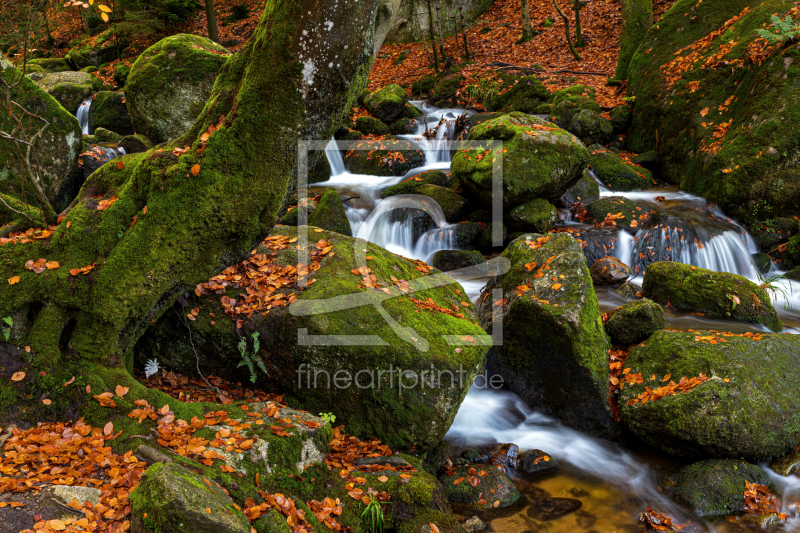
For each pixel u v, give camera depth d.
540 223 8.42
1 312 3.62
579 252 5.32
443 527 3.50
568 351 4.82
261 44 3.74
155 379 4.53
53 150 6.36
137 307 3.79
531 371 5.18
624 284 7.46
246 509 2.98
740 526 3.86
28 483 2.88
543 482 4.39
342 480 3.61
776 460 4.42
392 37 20.73
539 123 9.33
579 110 12.45
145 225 3.74
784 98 9.20
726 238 8.52
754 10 11.11
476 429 5.05
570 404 4.99
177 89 8.85
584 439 4.93
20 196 5.16
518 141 8.68
